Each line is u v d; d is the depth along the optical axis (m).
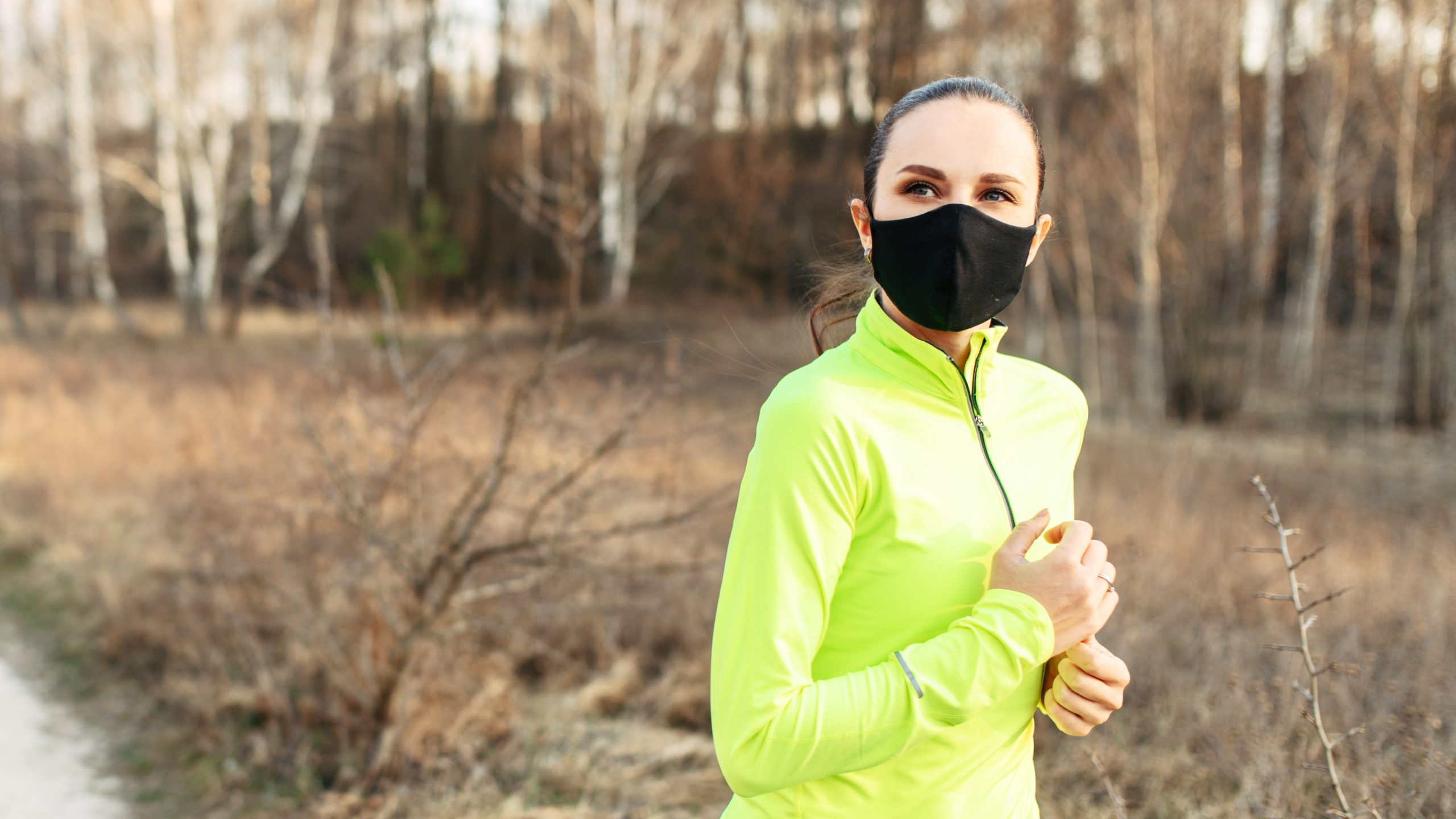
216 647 4.17
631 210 16.52
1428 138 11.26
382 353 3.83
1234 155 12.35
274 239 17.62
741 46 22.61
